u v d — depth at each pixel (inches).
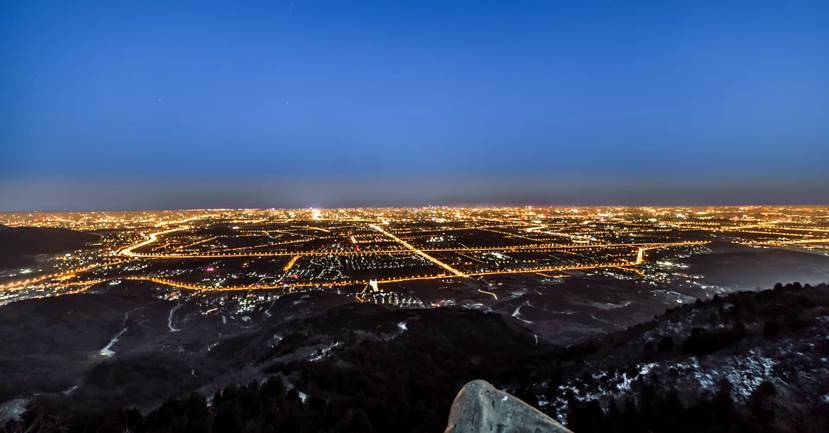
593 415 481.1
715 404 446.6
